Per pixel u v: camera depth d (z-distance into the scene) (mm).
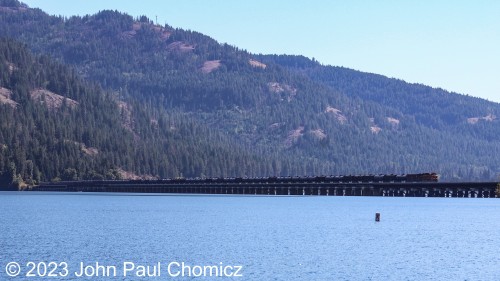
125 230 142250
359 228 150375
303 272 95938
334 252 112562
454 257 108875
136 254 109188
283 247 117625
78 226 150500
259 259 105312
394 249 116562
